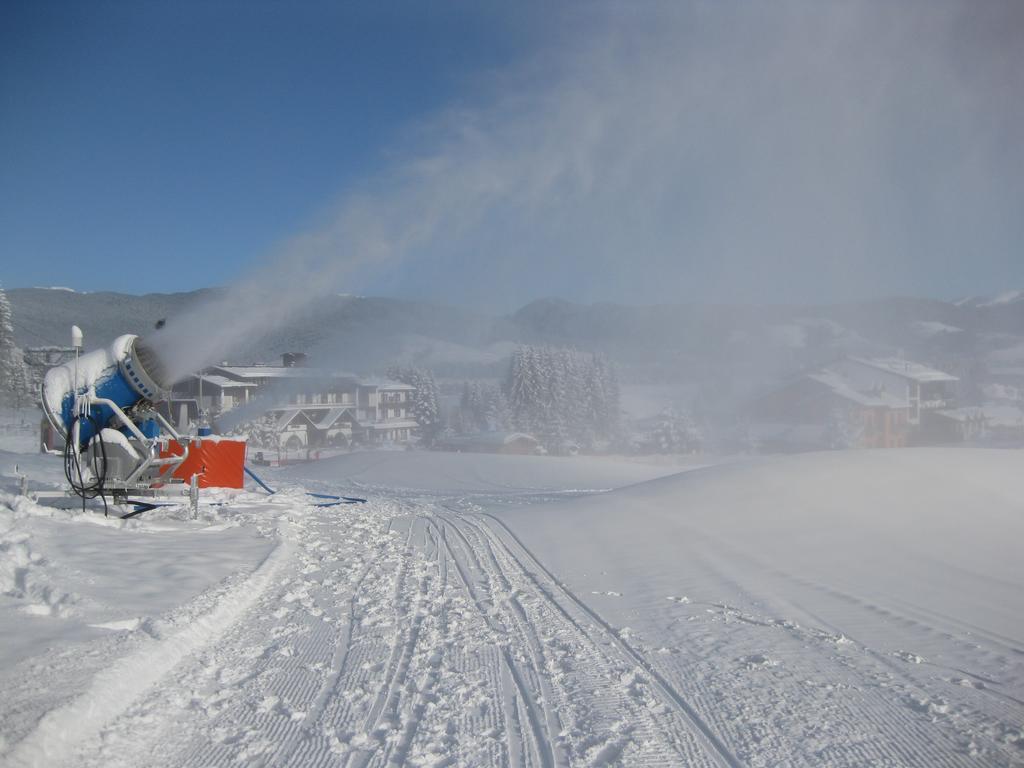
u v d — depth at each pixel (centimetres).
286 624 691
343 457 4131
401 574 949
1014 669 617
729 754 443
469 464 3722
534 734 464
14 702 439
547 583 934
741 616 781
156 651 553
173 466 1293
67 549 895
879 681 579
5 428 4966
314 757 422
